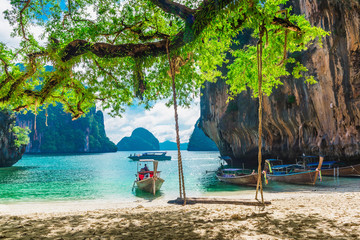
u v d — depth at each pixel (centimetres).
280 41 870
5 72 978
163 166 6106
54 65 835
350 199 1096
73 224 598
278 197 1562
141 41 870
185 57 833
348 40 2469
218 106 5238
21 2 873
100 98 1084
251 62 968
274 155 4066
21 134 7450
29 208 1513
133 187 2580
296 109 3431
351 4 2264
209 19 612
